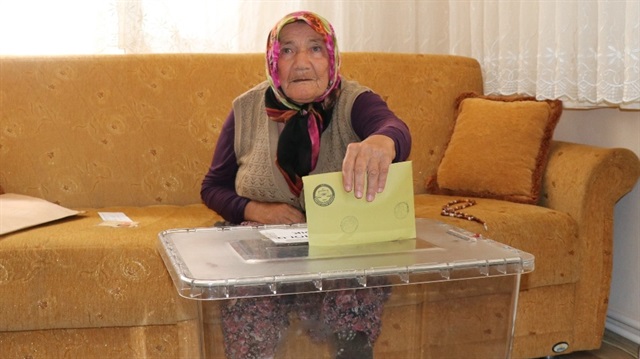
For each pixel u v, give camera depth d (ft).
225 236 3.93
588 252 6.93
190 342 4.59
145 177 7.68
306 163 5.22
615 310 8.04
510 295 3.53
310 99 5.14
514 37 8.45
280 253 3.45
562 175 7.18
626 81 6.92
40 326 5.45
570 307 6.94
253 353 3.28
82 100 7.61
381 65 8.41
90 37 8.62
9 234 5.84
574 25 7.60
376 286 3.17
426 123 8.38
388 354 3.47
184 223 6.59
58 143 7.52
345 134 5.20
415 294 3.43
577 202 6.91
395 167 3.61
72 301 5.43
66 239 5.72
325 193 3.55
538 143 7.52
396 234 3.67
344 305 3.33
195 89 7.86
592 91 7.47
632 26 6.83
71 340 5.57
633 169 6.97
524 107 7.73
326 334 3.36
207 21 8.83
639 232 7.64
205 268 3.20
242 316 3.23
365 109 5.11
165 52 8.71
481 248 3.59
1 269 5.43
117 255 5.55
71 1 8.54
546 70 7.89
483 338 3.55
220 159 5.84
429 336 3.48
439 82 8.54
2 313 5.38
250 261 3.30
